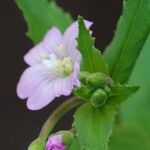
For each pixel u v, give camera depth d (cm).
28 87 7
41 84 7
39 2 8
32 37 8
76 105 7
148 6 7
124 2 7
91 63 7
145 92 8
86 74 7
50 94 7
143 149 8
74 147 7
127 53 7
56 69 7
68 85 7
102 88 7
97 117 7
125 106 8
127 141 8
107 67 7
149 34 7
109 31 10
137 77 8
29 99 7
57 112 7
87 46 7
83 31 7
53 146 6
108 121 7
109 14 10
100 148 6
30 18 8
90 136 7
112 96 7
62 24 8
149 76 8
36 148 6
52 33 8
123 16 7
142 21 7
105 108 7
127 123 8
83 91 7
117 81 7
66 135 7
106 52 7
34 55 8
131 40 7
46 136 7
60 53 7
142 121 8
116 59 7
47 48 8
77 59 7
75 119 7
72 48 7
